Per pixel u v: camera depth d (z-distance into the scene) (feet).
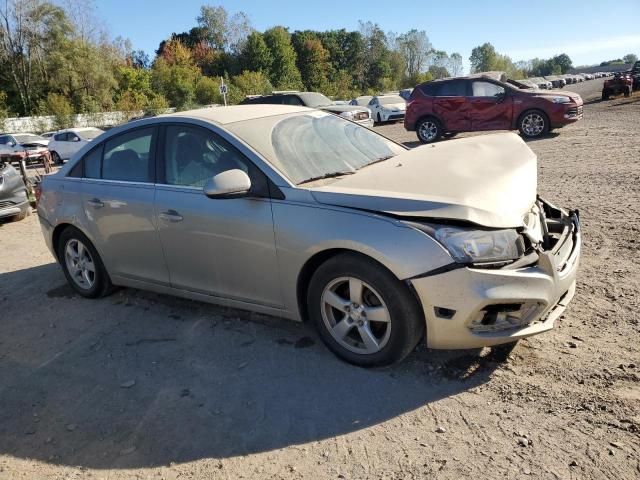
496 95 44.16
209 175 11.94
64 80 168.45
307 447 8.59
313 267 10.85
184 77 199.93
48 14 165.78
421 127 47.88
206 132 12.19
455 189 9.89
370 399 9.62
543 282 9.37
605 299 12.41
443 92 46.68
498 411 8.92
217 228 11.63
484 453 8.02
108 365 11.86
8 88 170.50
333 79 298.35
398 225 9.42
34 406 10.59
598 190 22.80
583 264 14.69
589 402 8.85
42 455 9.08
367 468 8.00
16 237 24.81
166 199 12.59
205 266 12.28
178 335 12.91
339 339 10.71
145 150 13.43
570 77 266.16
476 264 9.09
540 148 36.86
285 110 13.83
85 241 15.19
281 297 11.26
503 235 9.29
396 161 12.26
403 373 10.29
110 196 13.84
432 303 9.27
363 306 10.15
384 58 342.64
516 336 9.49
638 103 69.72
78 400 10.61
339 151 12.71
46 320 14.75
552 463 7.68
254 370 10.97
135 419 9.77
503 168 11.19
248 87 198.49
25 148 75.77
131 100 165.78
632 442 7.89
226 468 8.32
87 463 8.76
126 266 14.24
